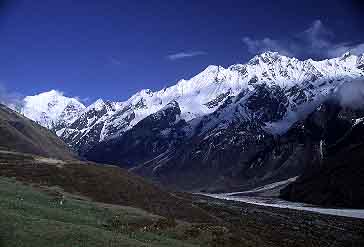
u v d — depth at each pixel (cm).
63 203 6519
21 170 8569
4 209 5003
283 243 8050
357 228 13300
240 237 6488
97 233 4738
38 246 4128
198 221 8475
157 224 6216
